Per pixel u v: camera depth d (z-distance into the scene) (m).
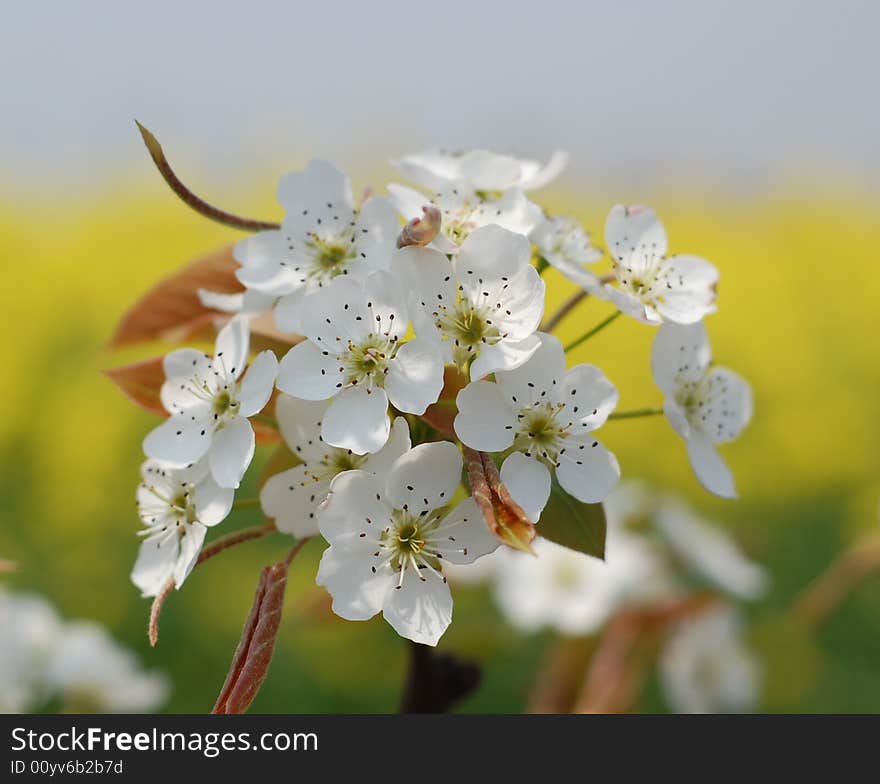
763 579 0.88
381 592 0.58
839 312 1.62
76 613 1.09
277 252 0.61
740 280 1.60
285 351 0.61
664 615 0.78
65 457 1.18
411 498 0.58
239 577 1.08
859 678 1.09
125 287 1.43
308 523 0.60
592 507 0.59
